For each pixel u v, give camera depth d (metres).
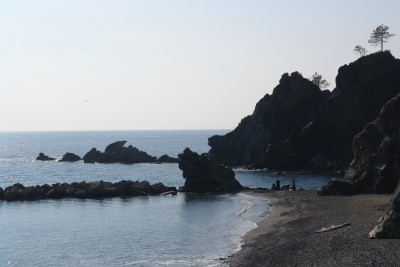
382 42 177.62
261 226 59.47
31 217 72.88
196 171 104.25
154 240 54.22
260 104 180.50
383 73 156.88
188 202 87.62
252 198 91.19
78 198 95.25
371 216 54.38
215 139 193.25
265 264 40.31
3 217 73.00
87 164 198.00
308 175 142.12
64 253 49.44
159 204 85.50
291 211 70.19
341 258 37.84
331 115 159.38
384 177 76.62
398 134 80.81
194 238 54.53
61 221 68.88
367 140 86.62
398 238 41.84
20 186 99.06
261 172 152.88
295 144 158.38
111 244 52.84
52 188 98.06
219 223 64.12
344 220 54.41
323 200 75.50
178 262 44.28
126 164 197.50
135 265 44.12
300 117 172.75
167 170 168.50
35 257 48.12
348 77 158.38
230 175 107.12
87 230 61.47
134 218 70.44
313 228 52.91
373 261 35.84
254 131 179.62
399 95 84.62
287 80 176.12
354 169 86.38
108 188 98.81
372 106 156.75
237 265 41.53
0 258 47.97
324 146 159.25
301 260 39.50
